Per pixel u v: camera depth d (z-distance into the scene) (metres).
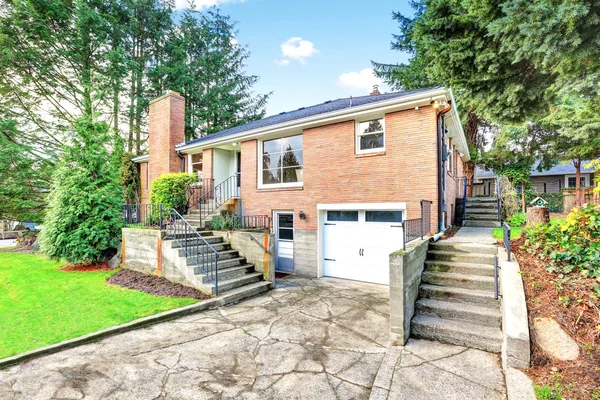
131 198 15.33
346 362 3.94
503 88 6.46
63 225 9.15
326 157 9.18
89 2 17.16
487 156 16.88
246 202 11.15
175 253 7.62
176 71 20.78
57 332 4.98
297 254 9.81
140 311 5.89
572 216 4.97
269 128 10.02
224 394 3.29
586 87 6.49
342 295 7.16
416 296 5.03
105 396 3.28
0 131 15.06
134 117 20.11
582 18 4.07
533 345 3.31
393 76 19.83
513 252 5.51
